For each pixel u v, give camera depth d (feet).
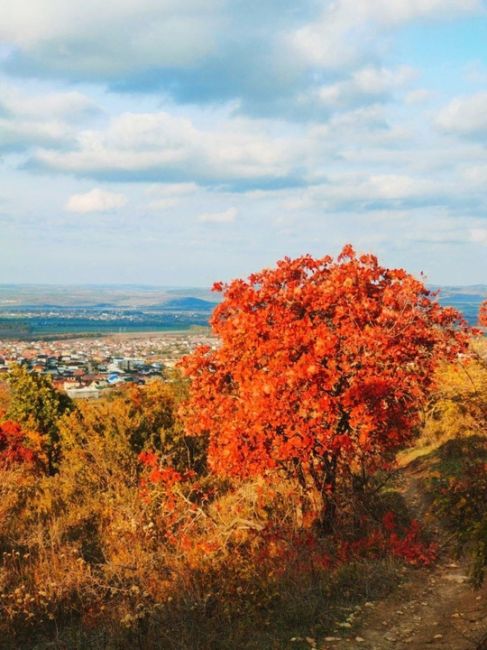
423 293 44.27
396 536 39.29
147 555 40.83
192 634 27.12
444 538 40.19
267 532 40.98
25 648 30.48
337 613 30.09
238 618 29.91
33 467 75.05
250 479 53.01
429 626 28.09
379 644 26.66
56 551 43.06
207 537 43.55
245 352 42.73
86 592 34.86
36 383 92.68
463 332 43.98
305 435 38.91
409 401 44.06
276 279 46.34
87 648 28.35
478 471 41.32
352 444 41.83
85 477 60.13
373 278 46.11
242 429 41.11
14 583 37.14
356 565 35.32
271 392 38.88
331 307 44.80
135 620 28.37
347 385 41.73
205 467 63.72
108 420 62.44
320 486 43.32
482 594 31.07
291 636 27.68
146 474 57.11
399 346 41.50
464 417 59.62
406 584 33.55
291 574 33.73
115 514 50.60
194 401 45.60
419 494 53.16
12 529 48.01
